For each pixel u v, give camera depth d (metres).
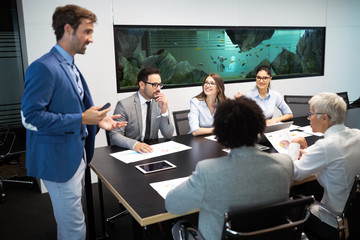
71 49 1.82
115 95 4.09
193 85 4.63
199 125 3.07
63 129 1.73
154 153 2.32
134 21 4.07
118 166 2.08
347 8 5.77
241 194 1.21
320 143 1.72
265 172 1.23
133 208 1.48
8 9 5.02
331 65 5.79
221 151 2.34
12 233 2.81
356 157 1.70
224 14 4.65
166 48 4.37
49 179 1.82
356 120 3.25
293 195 1.82
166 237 2.05
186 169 1.97
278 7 5.09
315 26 5.49
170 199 1.31
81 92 1.96
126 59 4.13
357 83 6.15
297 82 5.47
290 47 5.34
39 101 1.67
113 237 2.66
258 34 5.02
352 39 5.94
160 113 2.74
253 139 1.26
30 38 3.48
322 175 1.78
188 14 4.39
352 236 1.64
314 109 1.78
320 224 1.78
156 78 2.60
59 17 1.75
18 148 4.21
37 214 3.17
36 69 1.67
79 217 1.96
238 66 4.96
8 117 5.24
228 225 1.16
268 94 3.51
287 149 2.21
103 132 4.04
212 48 4.70
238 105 1.26
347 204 1.57
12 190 3.82
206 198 1.23
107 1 3.87
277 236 1.34
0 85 5.14
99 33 3.87
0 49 5.07
